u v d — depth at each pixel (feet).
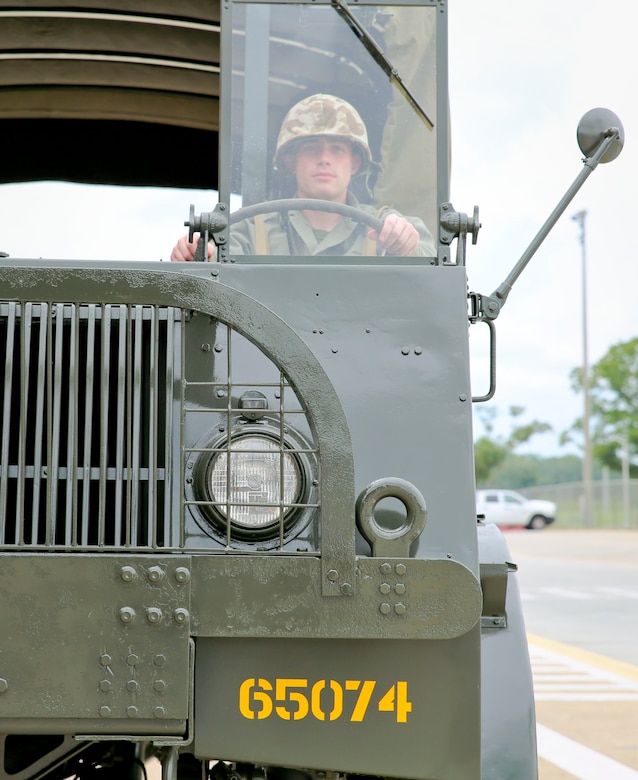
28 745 10.81
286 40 11.73
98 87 17.71
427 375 10.02
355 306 10.23
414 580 8.92
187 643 8.77
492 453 258.16
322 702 9.16
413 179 11.52
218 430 9.73
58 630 8.70
